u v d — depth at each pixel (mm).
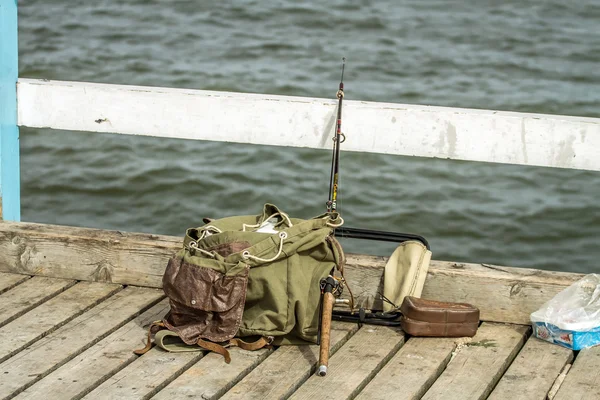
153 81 15797
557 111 14953
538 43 18281
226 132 5078
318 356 4344
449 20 19453
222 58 16938
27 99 5297
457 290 4855
